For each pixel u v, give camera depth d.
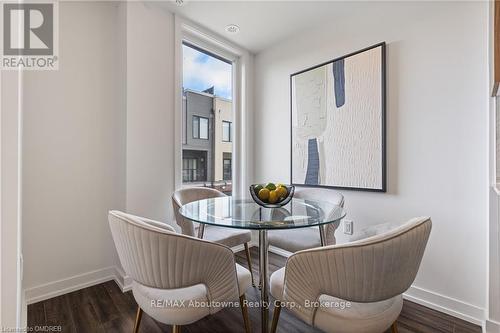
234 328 1.57
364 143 2.14
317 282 0.98
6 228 0.79
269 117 3.01
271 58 2.97
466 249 1.66
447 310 1.72
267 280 1.53
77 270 2.04
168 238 0.99
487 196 1.56
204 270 1.08
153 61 2.22
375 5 2.09
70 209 2.00
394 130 1.97
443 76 1.74
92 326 1.57
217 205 1.77
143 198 2.16
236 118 3.13
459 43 1.67
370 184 2.10
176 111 2.39
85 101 2.07
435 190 1.78
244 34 2.69
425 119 1.82
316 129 2.50
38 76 1.85
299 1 2.12
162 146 2.30
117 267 2.16
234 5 2.21
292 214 1.51
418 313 1.73
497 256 1.49
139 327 1.45
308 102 2.57
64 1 1.97
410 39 1.89
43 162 1.88
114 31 2.23
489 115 1.53
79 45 2.04
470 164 1.63
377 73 2.05
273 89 2.96
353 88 2.20
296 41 2.71
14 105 0.79
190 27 2.49
